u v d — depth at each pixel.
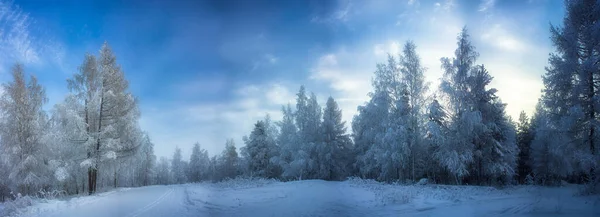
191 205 12.66
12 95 20.59
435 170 23.69
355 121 32.47
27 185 20.44
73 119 21.30
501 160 19.75
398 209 10.34
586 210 8.68
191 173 48.41
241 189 19.28
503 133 20.72
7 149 20.47
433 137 20.53
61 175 20.36
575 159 16.31
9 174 20.33
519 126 27.53
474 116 19.30
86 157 22.09
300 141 30.75
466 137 20.17
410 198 12.11
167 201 14.23
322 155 29.98
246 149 36.97
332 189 16.39
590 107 16.03
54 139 21.48
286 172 30.53
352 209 10.65
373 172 27.58
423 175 24.52
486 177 20.33
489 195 12.84
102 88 23.08
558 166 18.55
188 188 21.08
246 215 10.28
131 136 24.39
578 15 15.69
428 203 11.09
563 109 16.91
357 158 30.27
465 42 19.67
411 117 22.95
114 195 18.03
